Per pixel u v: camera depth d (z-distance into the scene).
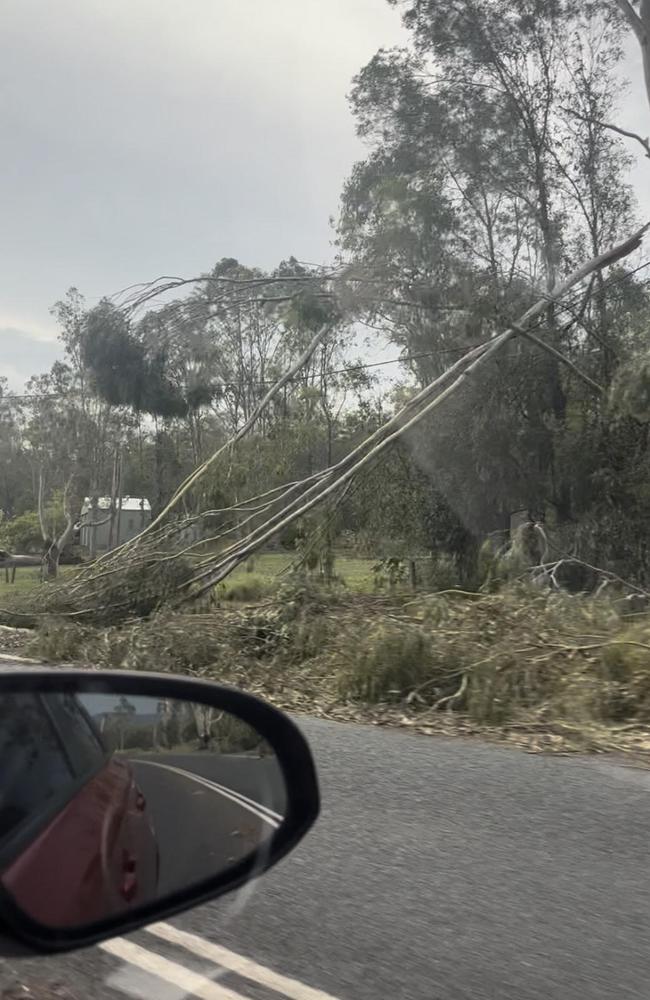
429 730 8.18
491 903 4.11
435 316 22.81
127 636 12.29
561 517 20.83
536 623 10.76
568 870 4.52
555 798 5.79
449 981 3.38
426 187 24.03
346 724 8.48
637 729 7.91
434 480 20.56
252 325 26.16
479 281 21.53
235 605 15.07
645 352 17.19
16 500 66.25
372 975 3.42
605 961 3.54
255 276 28.50
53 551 39.88
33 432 40.50
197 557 15.70
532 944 3.69
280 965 3.49
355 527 19.97
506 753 7.12
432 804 5.65
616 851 4.80
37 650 12.84
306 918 3.92
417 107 25.62
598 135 25.44
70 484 40.38
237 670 10.95
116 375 23.84
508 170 25.50
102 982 3.32
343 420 22.73
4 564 39.50
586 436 19.47
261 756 2.86
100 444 39.28
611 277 22.98
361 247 24.00
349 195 25.56
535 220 25.39
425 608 11.79
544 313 20.81
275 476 20.06
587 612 11.23
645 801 5.73
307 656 11.48
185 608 15.12
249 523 18.00
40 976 3.34
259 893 4.20
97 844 2.39
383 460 19.28
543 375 20.56
